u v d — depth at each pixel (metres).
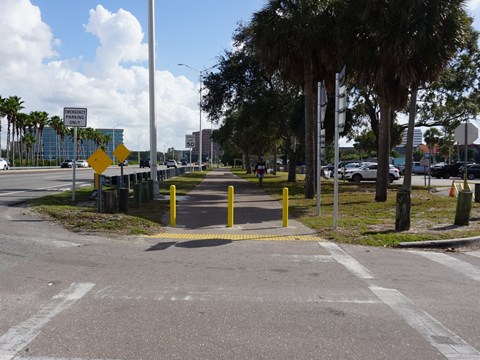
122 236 9.16
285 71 18.38
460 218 10.84
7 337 4.03
